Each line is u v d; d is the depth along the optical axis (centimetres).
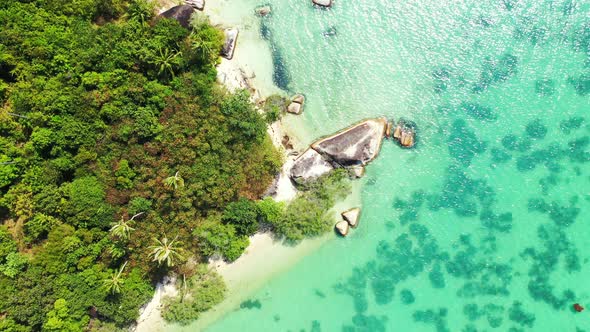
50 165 3403
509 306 3738
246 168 3616
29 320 3316
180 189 3475
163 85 3581
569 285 3734
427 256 3772
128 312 3519
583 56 3838
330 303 3756
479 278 3753
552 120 3822
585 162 3788
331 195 3762
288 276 3778
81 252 3441
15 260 3334
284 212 3669
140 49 3503
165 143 3466
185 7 3753
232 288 3766
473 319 3731
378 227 3797
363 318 3741
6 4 3466
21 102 3366
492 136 3838
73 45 3500
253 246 3769
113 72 3494
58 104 3381
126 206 3469
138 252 3512
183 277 3684
